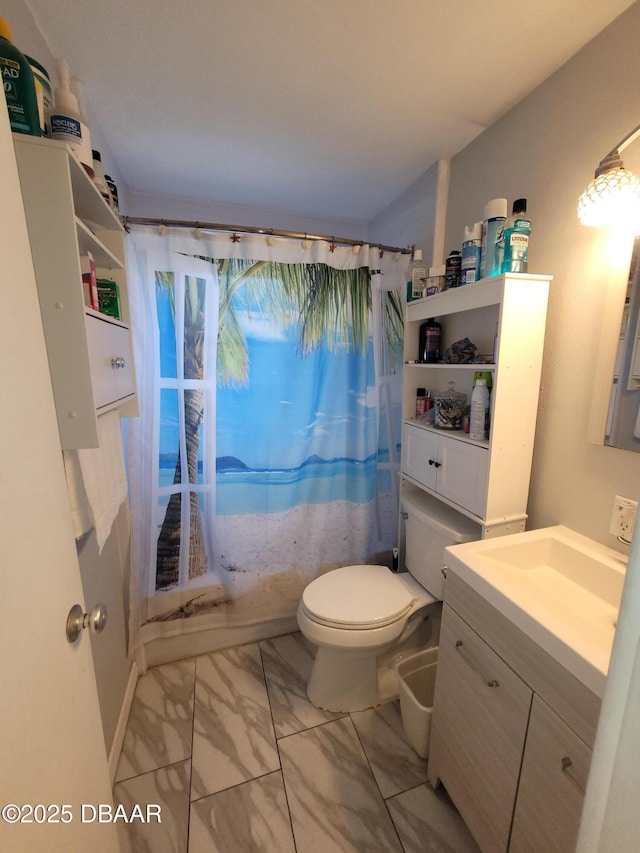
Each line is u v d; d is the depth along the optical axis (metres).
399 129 1.38
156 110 1.28
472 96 1.21
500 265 1.16
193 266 1.49
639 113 0.91
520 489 1.23
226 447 1.66
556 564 1.11
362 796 1.15
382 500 1.97
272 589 1.83
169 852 1.02
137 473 1.54
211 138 1.44
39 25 0.94
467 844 1.04
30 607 0.51
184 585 1.70
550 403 1.21
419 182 1.74
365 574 1.59
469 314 1.51
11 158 0.52
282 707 1.46
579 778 0.67
